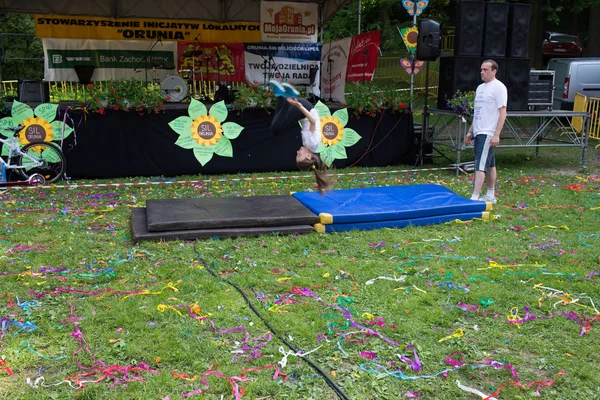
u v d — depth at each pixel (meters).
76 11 13.79
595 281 4.79
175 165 9.67
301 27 14.95
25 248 5.50
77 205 7.40
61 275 4.83
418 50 10.13
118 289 4.50
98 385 3.16
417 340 3.76
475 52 9.90
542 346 3.69
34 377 3.26
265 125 9.95
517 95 10.20
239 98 9.82
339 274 4.91
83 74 13.96
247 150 9.95
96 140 9.25
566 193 8.32
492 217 6.88
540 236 6.18
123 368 3.34
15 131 8.90
